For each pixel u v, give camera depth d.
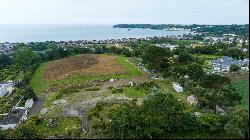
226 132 66.81
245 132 62.66
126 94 115.19
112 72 160.62
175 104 70.81
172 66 158.00
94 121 81.31
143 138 61.72
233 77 104.25
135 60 199.75
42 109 101.00
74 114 93.19
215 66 150.75
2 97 118.69
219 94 95.44
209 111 90.50
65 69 174.62
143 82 131.38
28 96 111.25
